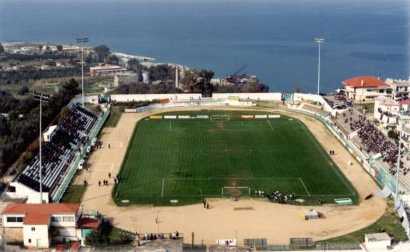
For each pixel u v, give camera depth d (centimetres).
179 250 14475
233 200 18200
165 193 18762
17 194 17875
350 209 17512
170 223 16538
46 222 14988
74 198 18325
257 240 15150
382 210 17400
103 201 18100
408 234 15562
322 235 15725
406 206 17512
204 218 16888
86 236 15338
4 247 14875
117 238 15450
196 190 19000
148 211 17388
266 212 17312
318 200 18175
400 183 18838
